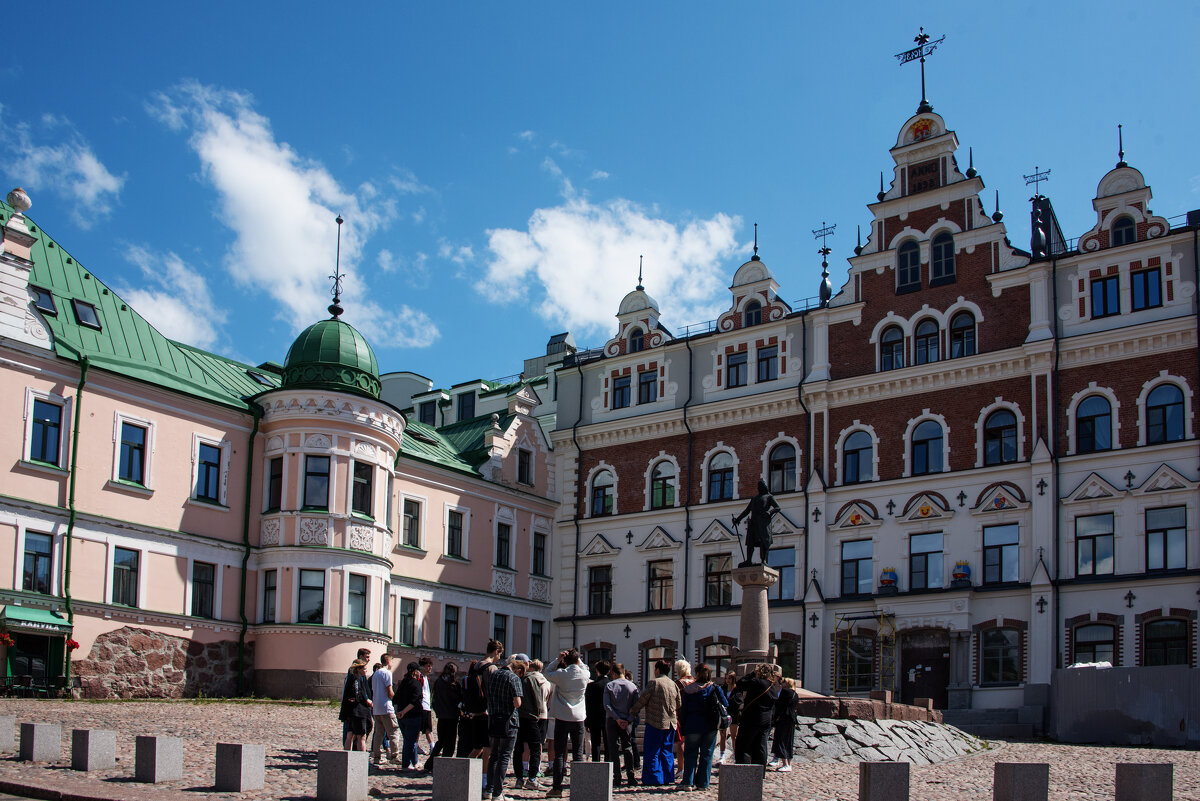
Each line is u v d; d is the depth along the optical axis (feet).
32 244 132.26
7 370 125.80
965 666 149.79
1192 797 70.03
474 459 183.21
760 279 179.83
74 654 126.72
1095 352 149.28
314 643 142.82
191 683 137.49
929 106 170.81
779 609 165.58
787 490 170.30
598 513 188.44
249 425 149.69
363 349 156.15
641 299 192.65
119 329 142.92
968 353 159.33
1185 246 146.10
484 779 70.18
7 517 123.24
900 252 168.25
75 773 72.74
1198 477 139.74
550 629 187.62
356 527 149.38
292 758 82.94
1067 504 147.43
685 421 180.55
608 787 60.85
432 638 166.71
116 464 134.51
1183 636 137.39
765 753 75.25
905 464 160.97
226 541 143.74
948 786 76.89
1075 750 107.04
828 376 168.96
